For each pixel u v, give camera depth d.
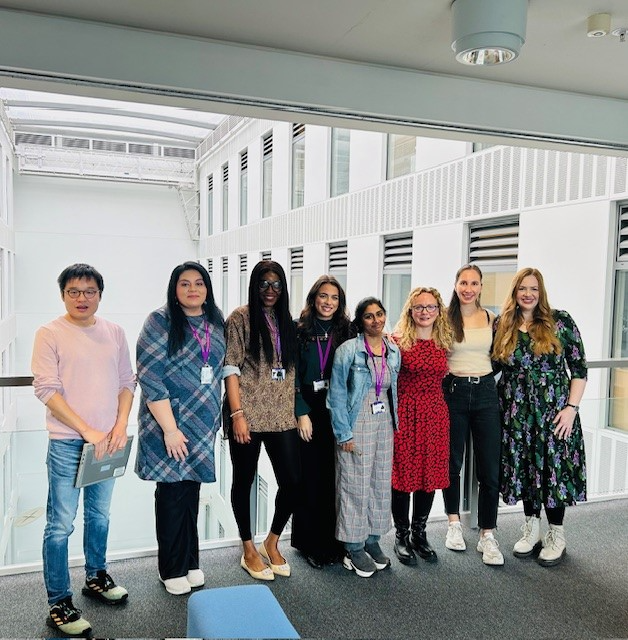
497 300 5.47
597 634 2.30
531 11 1.90
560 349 2.79
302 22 2.01
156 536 2.63
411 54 2.27
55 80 2.06
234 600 1.60
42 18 1.97
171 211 16.62
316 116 2.42
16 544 2.70
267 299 2.51
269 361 2.51
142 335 2.39
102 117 14.15
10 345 12.84
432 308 2.70
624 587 2.67
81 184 15.73
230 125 13.38
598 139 2.77
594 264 4.37
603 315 4.31
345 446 2.63
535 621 2.39
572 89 2.66
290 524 3.19
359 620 2.37
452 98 2.49
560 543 2.90
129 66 2.07
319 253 9.31
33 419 13.16
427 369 2.69
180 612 2.39
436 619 2.39
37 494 2.68
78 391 2.24
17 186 15.24
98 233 15.94
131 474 2.85
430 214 6.35
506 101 2.58
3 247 11.62
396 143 7.18
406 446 2.75
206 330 2.46
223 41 2.16
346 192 8.56
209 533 2.99
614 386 4.31
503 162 5.25
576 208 4.51
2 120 11.69
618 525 3.37
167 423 2.38
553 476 2.79
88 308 2.25
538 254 4.88
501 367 2.91
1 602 2.43
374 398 2.64
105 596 2.44
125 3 1.88
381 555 2.80
